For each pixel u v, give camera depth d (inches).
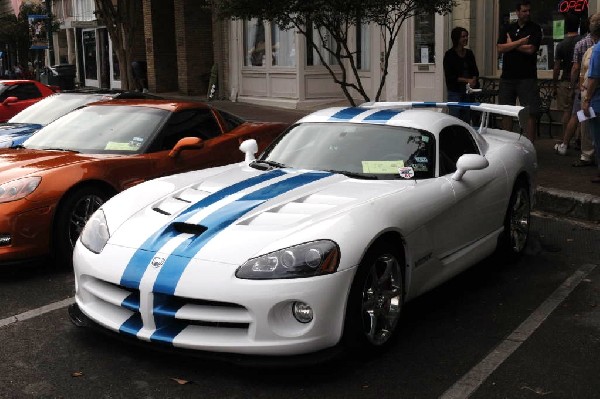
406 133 201.6
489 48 501.0
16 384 151.2
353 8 343.0
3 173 226.7
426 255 178.1
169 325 150.9
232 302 143.4
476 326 182.2
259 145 309.7
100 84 1211.9
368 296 157.9
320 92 695.7
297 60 685.9
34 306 200.4
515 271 228.1
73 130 275.0
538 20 472.4
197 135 285.0
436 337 175.0
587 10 440.5
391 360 161.6
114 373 155.7
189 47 900.6
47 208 221.1
